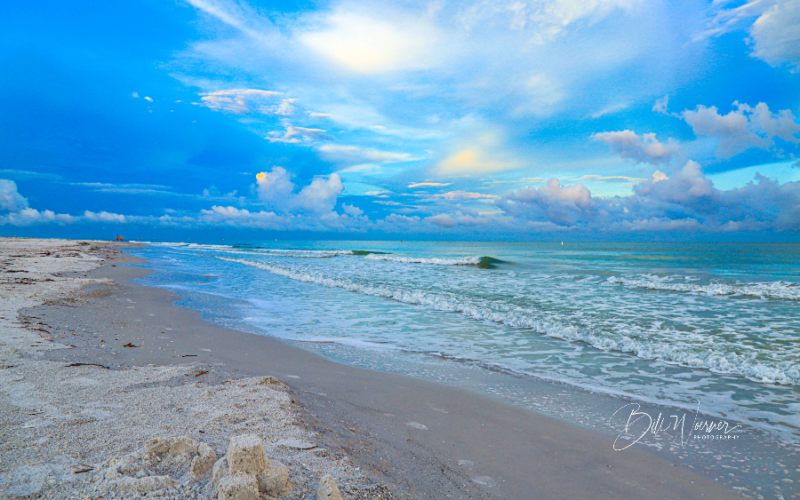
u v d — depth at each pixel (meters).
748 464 4.10
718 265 33.34
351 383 6.15
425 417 4.94
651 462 4.10
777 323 11.21
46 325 7.93
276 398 4.64
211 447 3.21
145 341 7.64
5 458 2.83
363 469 3.29
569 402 5.79
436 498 3.07
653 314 12.41
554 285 19.48
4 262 21.89
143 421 3.69
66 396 4.23
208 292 16.88
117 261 30.91
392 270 28.67
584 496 3.38
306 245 110.50
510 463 3.88
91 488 2.50
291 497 2.63
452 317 12.17
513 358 8.11
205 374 5.55
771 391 6.33
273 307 13.69
